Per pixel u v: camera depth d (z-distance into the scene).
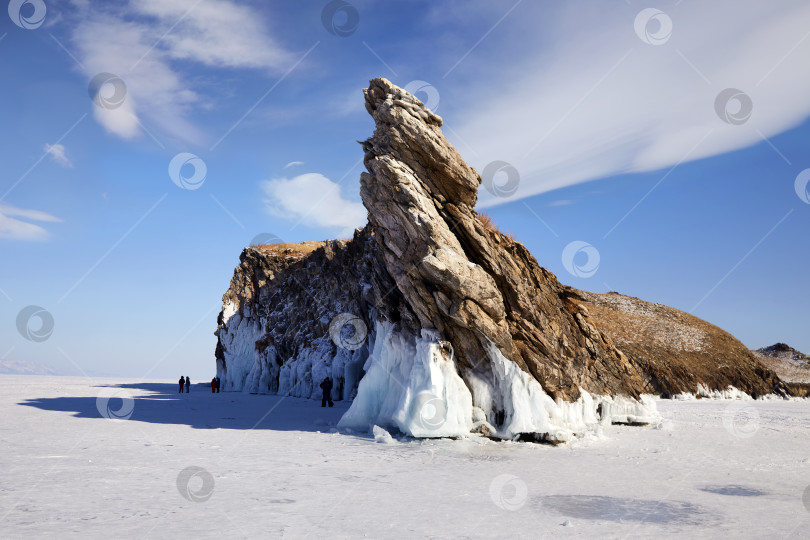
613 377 27.81
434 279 20.86
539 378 21.28
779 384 69.62
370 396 23.25
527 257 23.84
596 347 27.25
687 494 11.26
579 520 8.91
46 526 7.89
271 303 66.94
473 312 20.64
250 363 67.88
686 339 75.81
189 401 40.75
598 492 11.27
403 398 20.41
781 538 8.09
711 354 72.56
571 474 13.48
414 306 22.03
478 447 18.59
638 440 21.23
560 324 24.30
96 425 21.86
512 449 18.31
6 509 8.87
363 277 45.16
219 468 13.07
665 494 11.20
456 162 21.94
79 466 12.92
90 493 10.16
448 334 21.58
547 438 19.84
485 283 21.03
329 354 49.44
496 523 8.62
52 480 11.26
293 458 14.98
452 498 10.41
